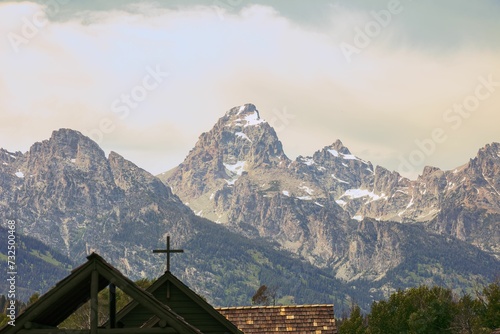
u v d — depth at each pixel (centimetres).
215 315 4719
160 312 2738
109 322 3072
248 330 5631
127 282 2742
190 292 4731
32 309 2692
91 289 2712
